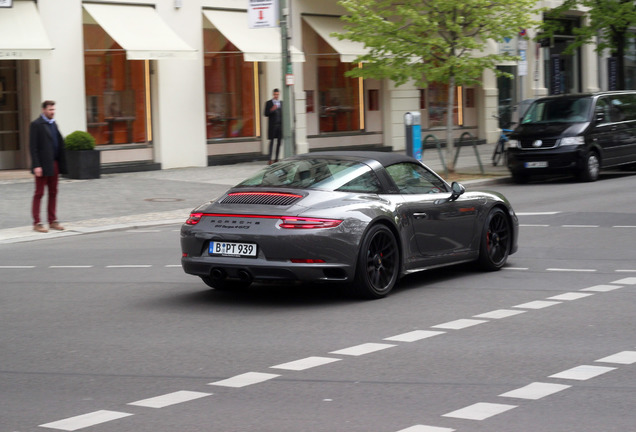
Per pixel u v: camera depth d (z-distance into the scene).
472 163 30.41
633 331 8.59
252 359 7.76
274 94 29.03
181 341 8.50
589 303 9.94
